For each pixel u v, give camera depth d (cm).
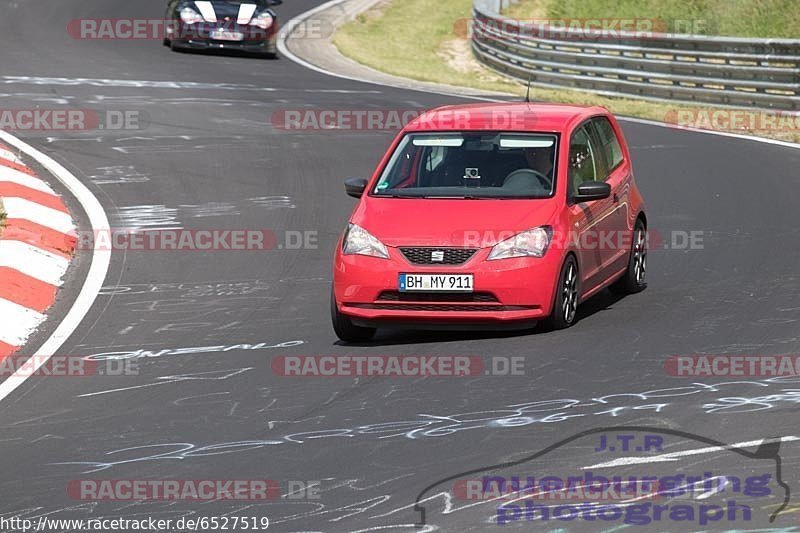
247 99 7731
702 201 5188
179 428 2641
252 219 4900
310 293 3881
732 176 5734
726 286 3809
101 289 3925
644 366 2970
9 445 2567
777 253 4228
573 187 3509
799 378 2834
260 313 3650
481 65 10738
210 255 4362
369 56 10725
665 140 6825
